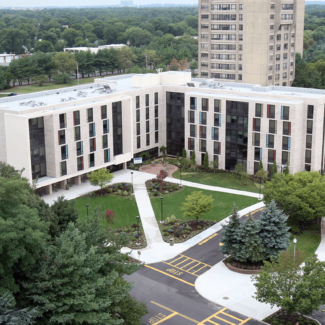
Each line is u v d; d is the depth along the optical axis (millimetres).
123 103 119062
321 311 61250
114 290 53719
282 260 60812
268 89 123250
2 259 48875
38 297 48719
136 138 125938
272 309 63719
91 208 98312
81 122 106875
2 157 102125
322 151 112750
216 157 121000
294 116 106875
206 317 62219
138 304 61375
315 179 87500
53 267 50250
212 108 118625
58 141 102750
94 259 53344
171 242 82938
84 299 49312
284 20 176000
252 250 72688
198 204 88562
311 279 58125
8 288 48750
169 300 66250
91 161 111625
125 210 97688
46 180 102312
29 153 97438
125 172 120125
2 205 51250
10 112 98750
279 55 180250
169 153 134375
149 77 128625
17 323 45406
